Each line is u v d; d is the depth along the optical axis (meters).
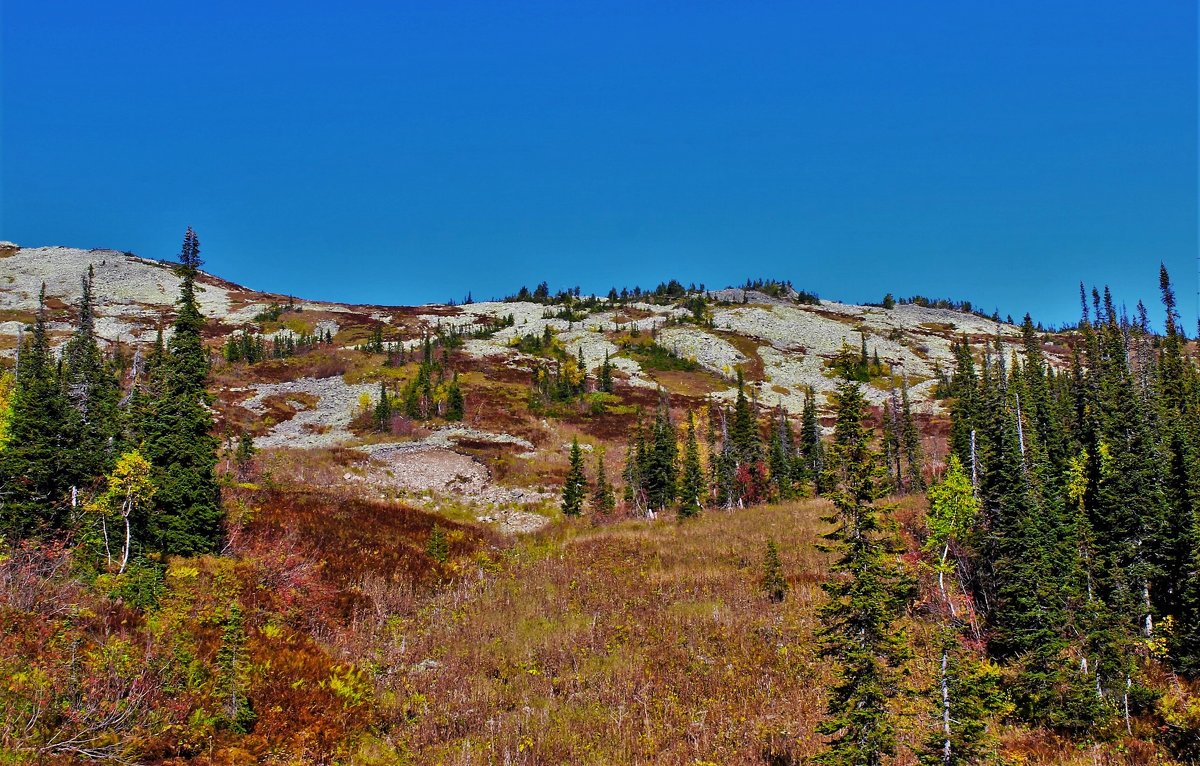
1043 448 31.64
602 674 19.16
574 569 30.95
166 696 13.49
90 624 15.45
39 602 15.53
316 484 49.28
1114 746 14.94
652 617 23.80
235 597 20.69
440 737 15.66
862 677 11.64
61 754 10.77
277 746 13.86
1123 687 16.33
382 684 18.09
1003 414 25.41
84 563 19.30
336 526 31.73
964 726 10.60
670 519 48.84
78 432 24.11
